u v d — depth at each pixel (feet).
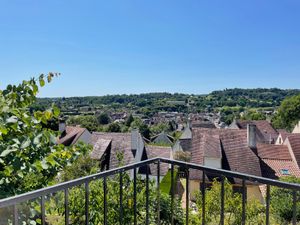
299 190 7.01
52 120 12.97
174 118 278.67
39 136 10.44
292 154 74.38
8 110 10.09
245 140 76.43
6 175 9.51
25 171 9.62
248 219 26.58
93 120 187.01
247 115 253.03
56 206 11.27
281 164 72.95
